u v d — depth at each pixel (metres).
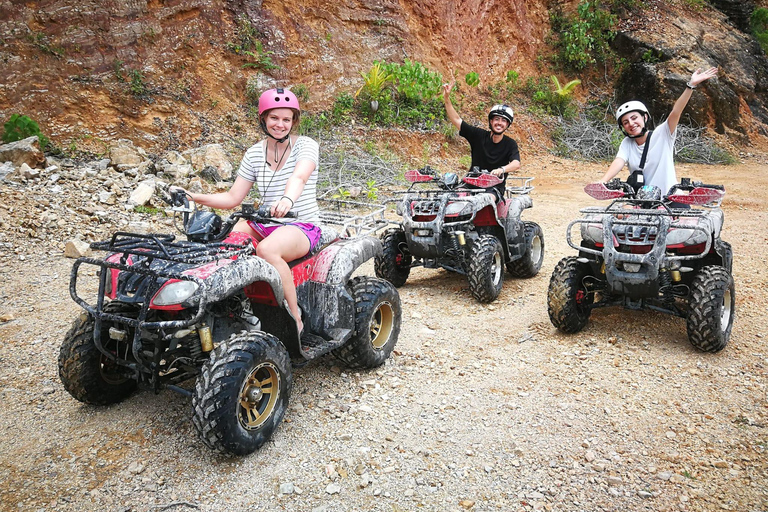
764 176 16.69
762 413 3.76
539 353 4.74
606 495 3.02
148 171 10.30
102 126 11.17
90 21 11.49
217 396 3.05
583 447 3.42
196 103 12.54
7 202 7.90
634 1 23.47
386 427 3.63
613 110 21.44
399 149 14.75
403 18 16.98
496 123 6.47
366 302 4.24
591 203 11.81
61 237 7.49
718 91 21.66
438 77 15.83
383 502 2.96
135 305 3.43
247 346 3.22
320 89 14.73
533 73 21.55
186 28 12.84
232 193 3.96
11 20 10.77
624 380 4.23
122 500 2.97
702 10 25.80
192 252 3.23
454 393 4.07
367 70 15.75
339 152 13.08
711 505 2.94
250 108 13.32
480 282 5.81
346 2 15.84
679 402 3.91
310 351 3.81
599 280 5.14
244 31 13.76
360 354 4.22
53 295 5.91
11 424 3.64
